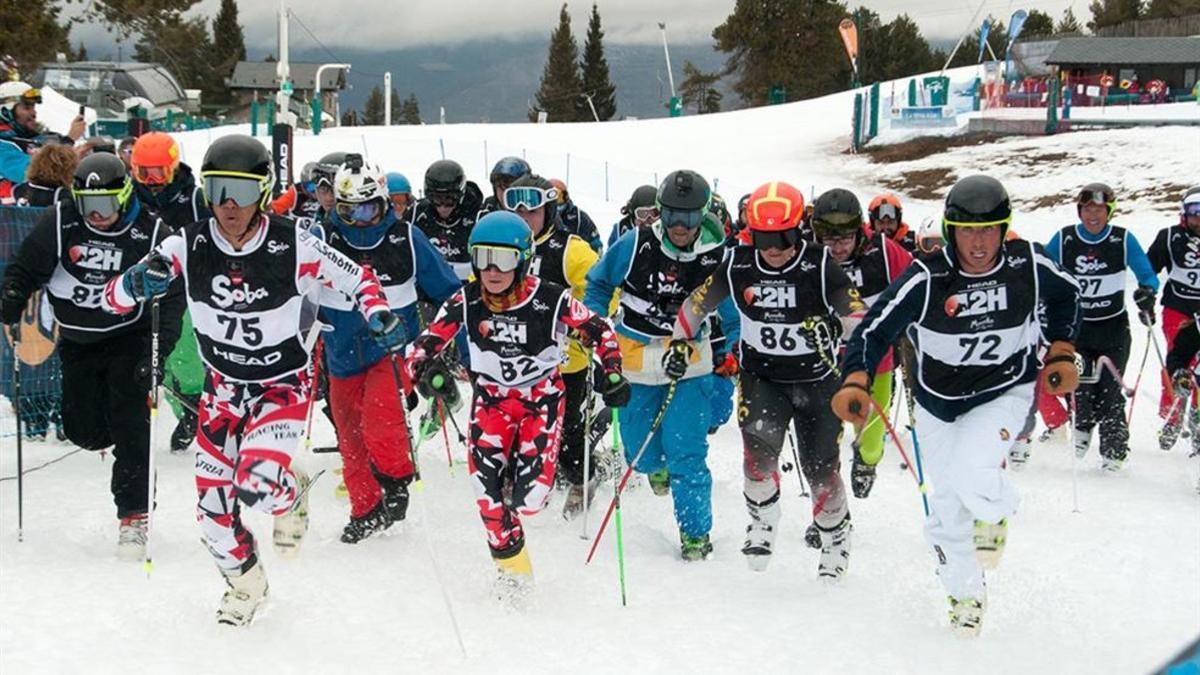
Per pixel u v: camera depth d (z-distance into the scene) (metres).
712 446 7.77
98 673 3.70
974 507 4.12
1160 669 1.87
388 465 5.20
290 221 4.12
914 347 4.35
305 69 61.97
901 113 28.14
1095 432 8.63
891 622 4.42
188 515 5.57
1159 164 21.02
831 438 4.90
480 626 4.27
